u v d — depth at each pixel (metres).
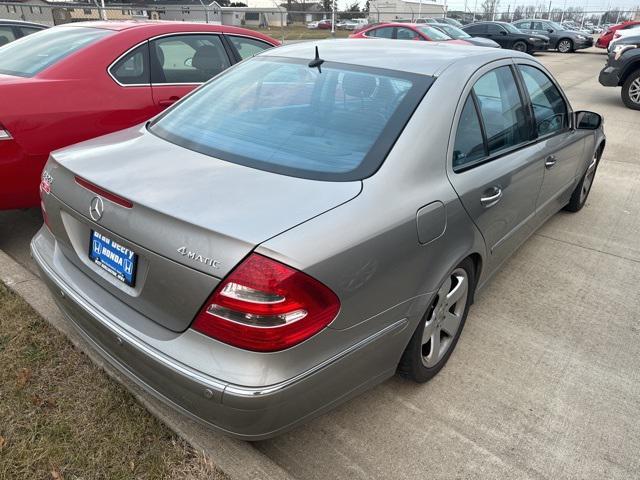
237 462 2.04
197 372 1.75
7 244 3.88
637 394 2.71
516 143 3.09
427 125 2.29
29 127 3.49
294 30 24.11
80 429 2.17
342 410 2.49
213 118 2.54
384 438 2.35
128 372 2.07
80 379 2.43
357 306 1.89
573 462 2.28
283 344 1.70
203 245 1.71
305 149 2.21
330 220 1.82
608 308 3.51
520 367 2.87
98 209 2.02
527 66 3.41
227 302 1.68
